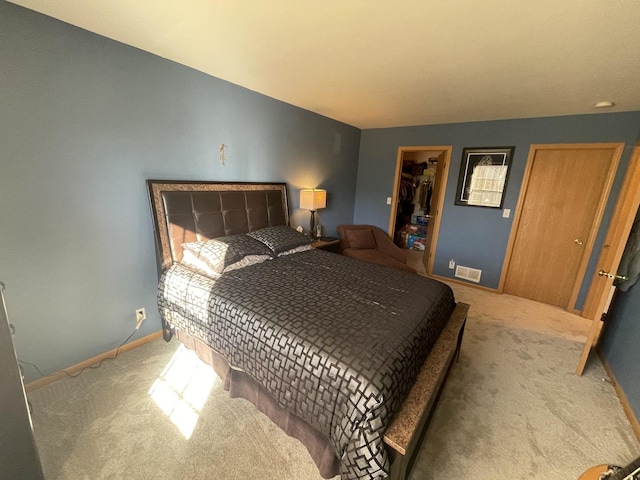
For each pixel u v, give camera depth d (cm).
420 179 617
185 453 141
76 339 196
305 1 137
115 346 217
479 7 134
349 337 138
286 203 345
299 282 204
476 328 286
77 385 183
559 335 277
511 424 168
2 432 87
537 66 193
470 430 163
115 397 174
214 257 219
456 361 225
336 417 119
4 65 149
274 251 267
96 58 180
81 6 149
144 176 217
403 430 111
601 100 253
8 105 152
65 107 172
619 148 289
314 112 366
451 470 138
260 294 180
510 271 377
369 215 484
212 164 262
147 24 166
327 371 123
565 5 128
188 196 241
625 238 185
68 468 131
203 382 190
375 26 156
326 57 200
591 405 186
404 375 128
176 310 206
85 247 192
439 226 419
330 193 431
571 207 326
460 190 391
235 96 269
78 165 182
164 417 161
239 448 145
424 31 159
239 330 159
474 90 248
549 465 144
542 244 349
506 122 346
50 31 161
